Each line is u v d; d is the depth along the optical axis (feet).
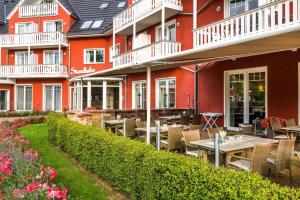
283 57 36.76
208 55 29.09
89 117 45.50
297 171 19.53
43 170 17.84
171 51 50.65
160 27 60.59
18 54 90.22
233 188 11.16
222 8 46.01
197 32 41.68
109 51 82.43
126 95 74.23
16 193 13.25
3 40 86.33
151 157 15.75
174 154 15.69
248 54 32.14
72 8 92.68
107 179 21.81
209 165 13.71
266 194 10.39
